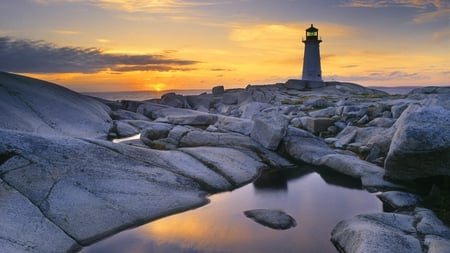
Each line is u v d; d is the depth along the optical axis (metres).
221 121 45.22
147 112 71.88
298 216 22.09
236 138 37.47
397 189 25.95
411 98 62.19
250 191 26.86
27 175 21.23
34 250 16.38
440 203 21.62
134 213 20.89
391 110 45.16
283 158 36.19
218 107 88.69
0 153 22.12
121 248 17.75
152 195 23.05
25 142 23.38
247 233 19.59
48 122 43.12
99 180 22.84
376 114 46.97
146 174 25.30
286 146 37.16
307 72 117.38
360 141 38.59
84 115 50.00
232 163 31.28
